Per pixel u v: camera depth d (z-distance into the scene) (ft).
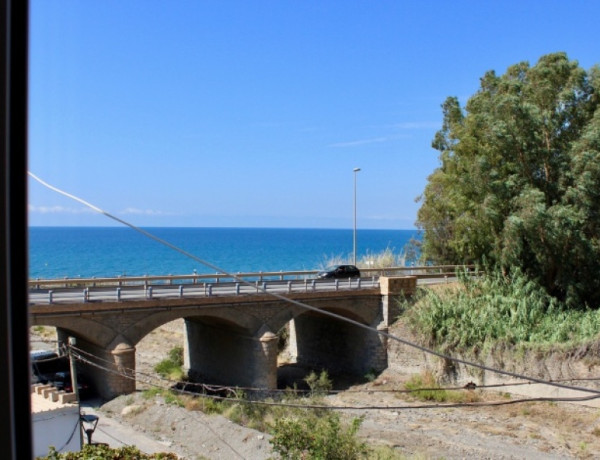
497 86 168.45
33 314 109.60
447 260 187.11
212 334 152.25
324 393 131.03
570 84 156.46
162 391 117.70
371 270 177.06
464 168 164.04
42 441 65.67
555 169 156.15
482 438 104.83
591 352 119.14
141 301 120.78
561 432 106.93
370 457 85.15
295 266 415.64
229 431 98.27
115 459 55.36
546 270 153.17
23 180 10.90
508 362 126.93
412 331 144.87
